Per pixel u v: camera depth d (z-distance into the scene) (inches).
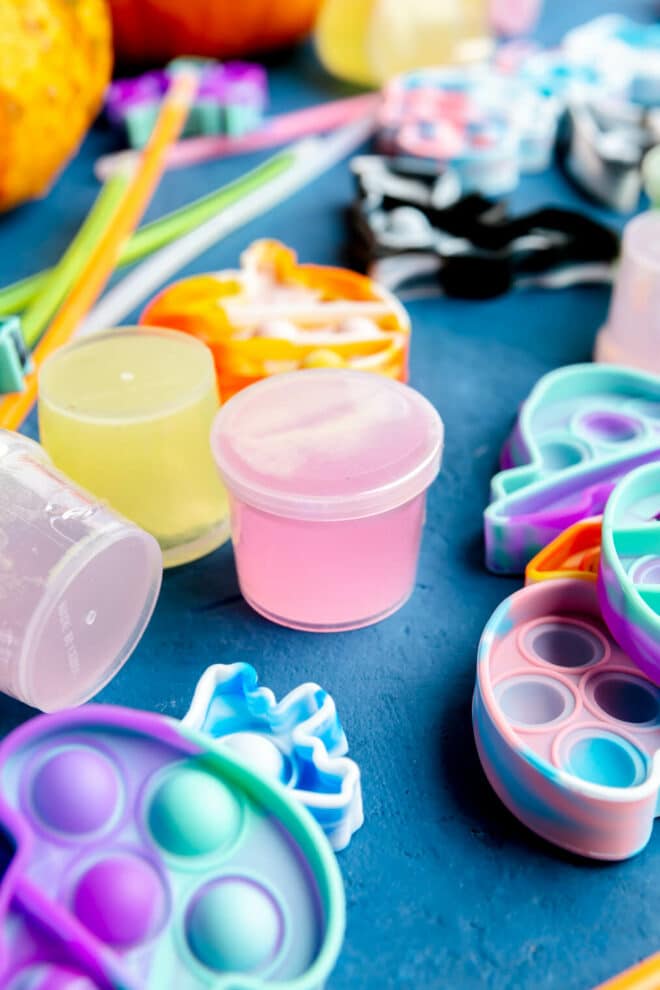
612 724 14.5
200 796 12.0
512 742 13.3
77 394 17.1
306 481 15.4
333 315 21.5
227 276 22.9
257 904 11.4
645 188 30.1
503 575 18.2
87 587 14.7
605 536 15.0
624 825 12.9
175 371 17.8
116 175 29.3
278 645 16.9
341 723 15.5
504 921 12.9
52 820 11.8
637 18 44.4
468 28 37.0
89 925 11.1
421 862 13.6
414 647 16.8
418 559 18.5
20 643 14.0
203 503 18.1
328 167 31.9
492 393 22.6
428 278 25.9
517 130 30.7
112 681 16.1
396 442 16.3
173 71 33.9
